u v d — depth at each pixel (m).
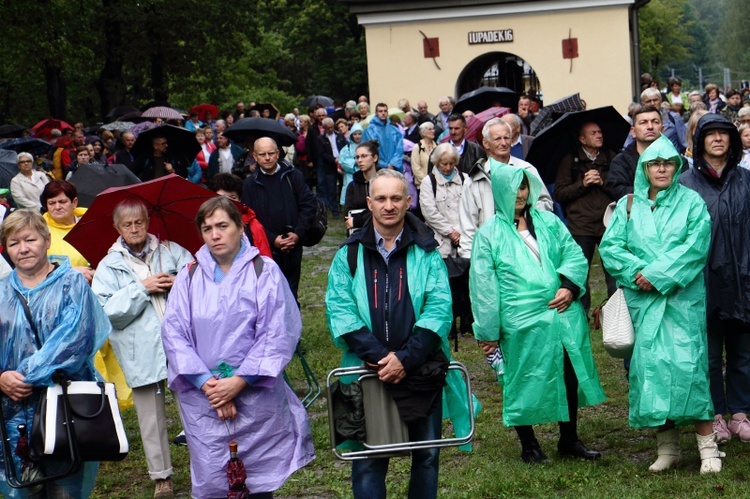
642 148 8.34
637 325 6.49
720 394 7.06
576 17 25.81
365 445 5.12
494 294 6.64
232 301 5.21
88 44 30.11
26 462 5.21
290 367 9.97
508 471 6.73
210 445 5.19
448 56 26.58
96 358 7.02
